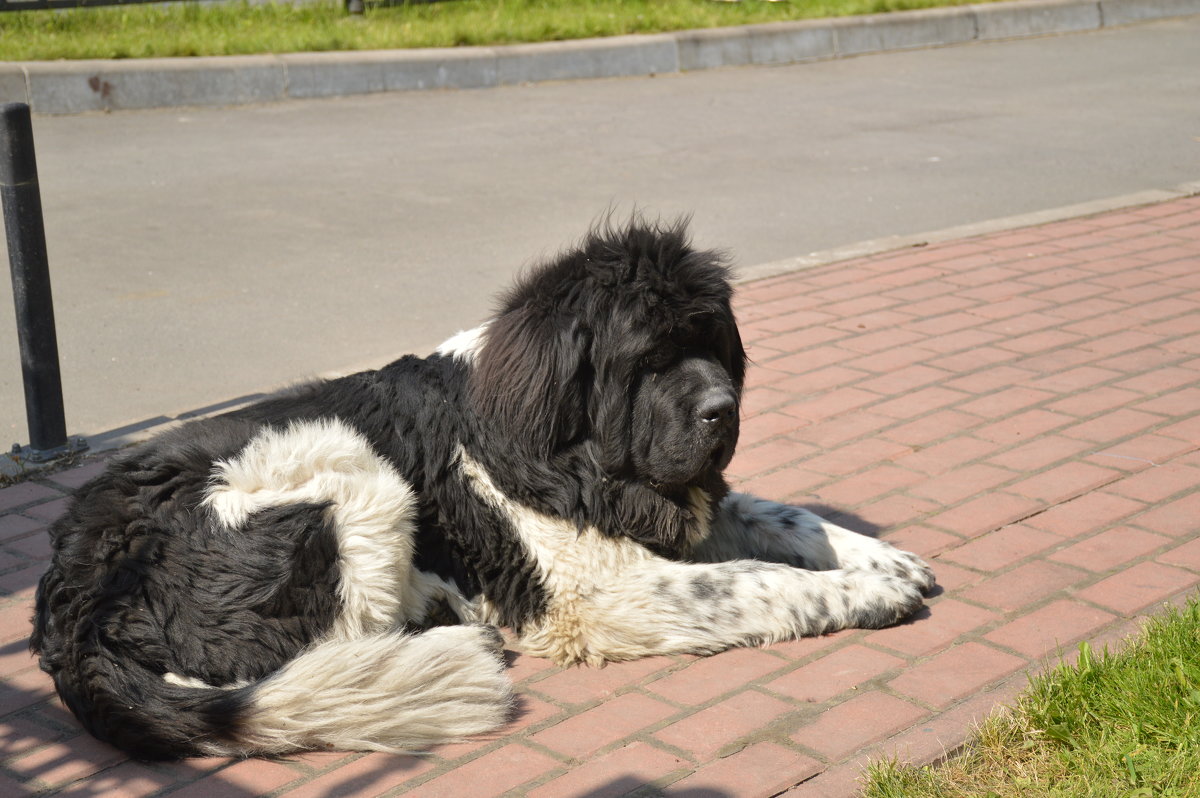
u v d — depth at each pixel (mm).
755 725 3408
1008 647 3758
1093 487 4848
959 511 4695
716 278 3799
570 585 3799
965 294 7340
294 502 3553
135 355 6629
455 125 11977
